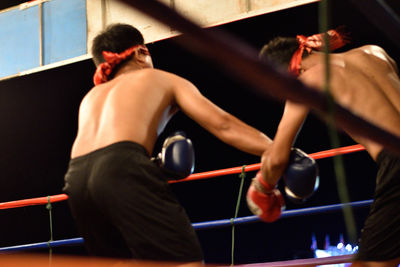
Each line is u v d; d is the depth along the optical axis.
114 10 6.91
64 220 10.87
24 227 11.14
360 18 7.00
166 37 6.50
